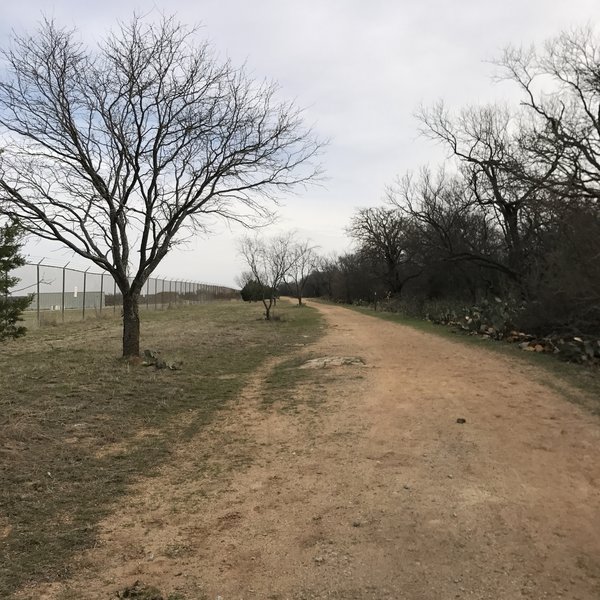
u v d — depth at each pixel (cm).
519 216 2670
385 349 1587
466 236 3169
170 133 1114
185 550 392
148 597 326
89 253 1119
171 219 1175
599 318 1561
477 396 909
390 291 5894
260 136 1490
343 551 385
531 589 332
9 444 602
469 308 2528
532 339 1705
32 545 393
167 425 743
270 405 868
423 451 614
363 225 5991
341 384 1026
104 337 1770
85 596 329
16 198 997
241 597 329
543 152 1952
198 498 490
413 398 898
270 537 411
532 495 483
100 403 823
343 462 584
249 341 1816
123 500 483
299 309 4481
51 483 513
